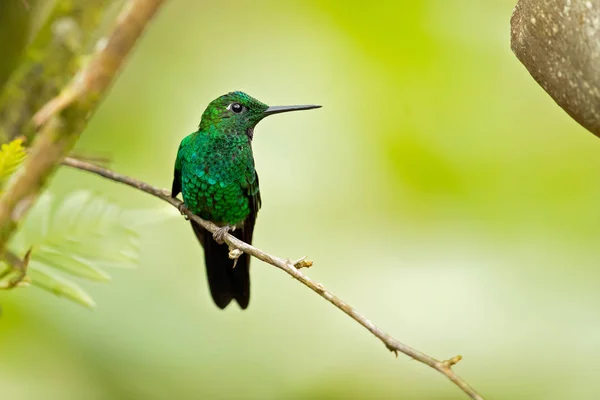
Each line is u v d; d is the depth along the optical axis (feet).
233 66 35.29
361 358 31.60
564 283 32.30
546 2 12.66
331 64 34.96
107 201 17.38
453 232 33.27
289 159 34.32
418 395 31.19
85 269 16.40
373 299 32.53
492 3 34.81
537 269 32.58
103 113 33.55
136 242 17.34
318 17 35.68
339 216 33.55
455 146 33.81
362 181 33.91
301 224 33.53
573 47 12.40
